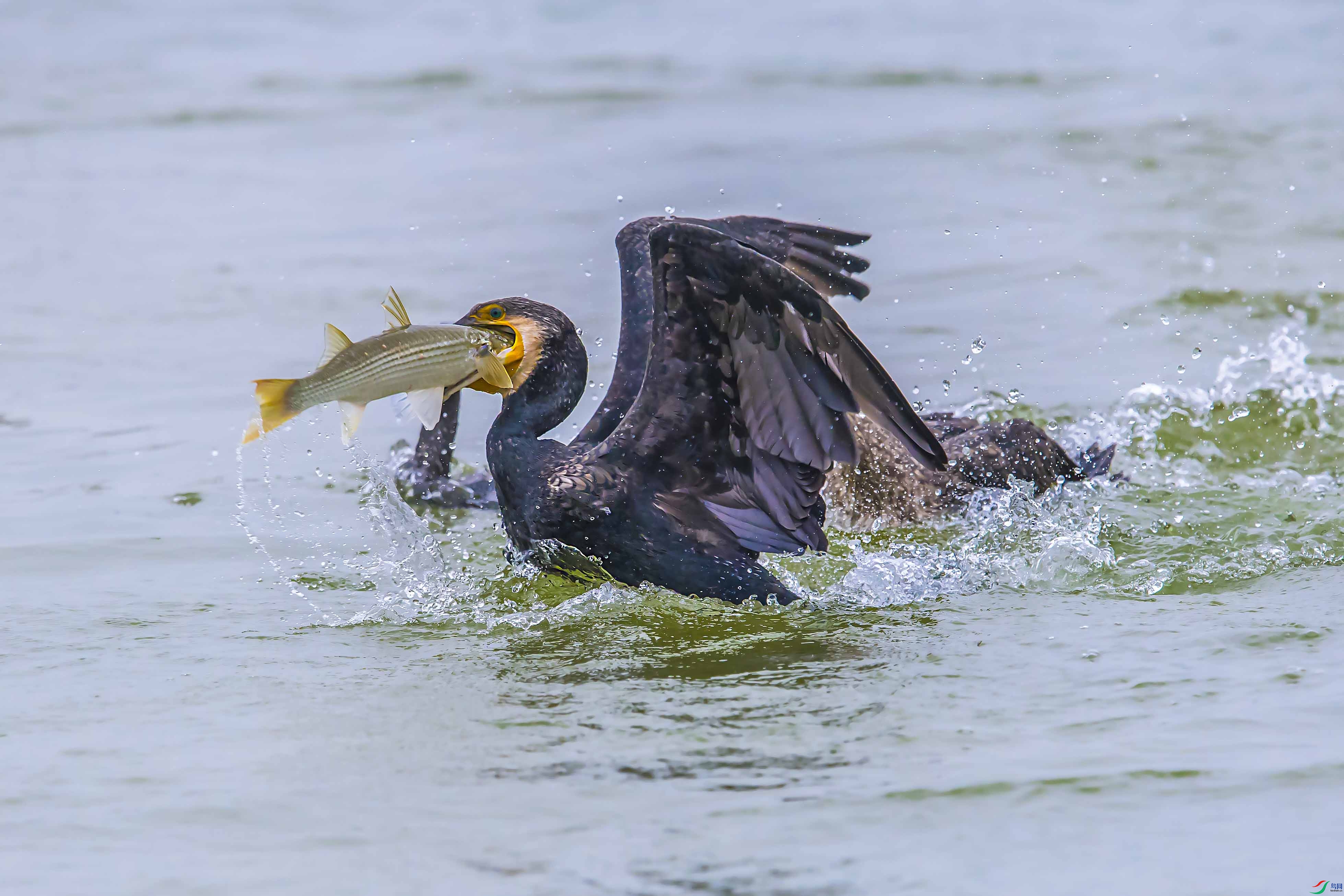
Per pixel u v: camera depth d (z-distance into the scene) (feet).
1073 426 46.68
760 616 32.12
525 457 33.73
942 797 21.83
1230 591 32.35
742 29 121.19
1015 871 19.69
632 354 36.50
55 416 48.78
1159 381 50.08
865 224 69.10
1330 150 79.82
